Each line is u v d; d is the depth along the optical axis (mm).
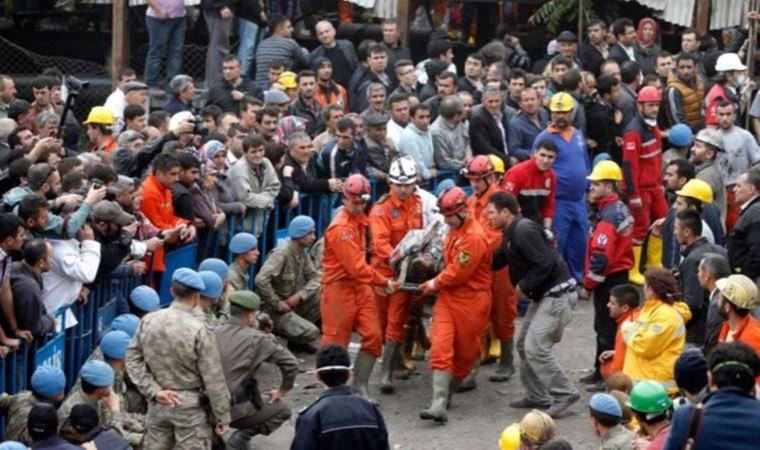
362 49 27688
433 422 18109
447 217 17719
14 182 17484
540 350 18109
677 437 10906
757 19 27250
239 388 16281
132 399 16188
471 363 18391
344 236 18078
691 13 30281
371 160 22891
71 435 14445
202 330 15391
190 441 15422
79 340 17203
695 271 17344
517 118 24141
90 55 31359
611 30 29031
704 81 27406
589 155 25047
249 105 22922
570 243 22922
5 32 31172
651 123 23703
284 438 17844
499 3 31312
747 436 10727
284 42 27734
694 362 12562
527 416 14234
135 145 20578
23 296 15164
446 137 23953
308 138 22312
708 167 22516
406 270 18312
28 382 15562
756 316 17359
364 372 18625
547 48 30609
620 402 15391
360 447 13508
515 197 19891
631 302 17375
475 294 18047
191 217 19609
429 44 28156
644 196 23781
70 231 16344
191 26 31062
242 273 19672
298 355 20438
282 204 21906
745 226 18375
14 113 21312
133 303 17500
